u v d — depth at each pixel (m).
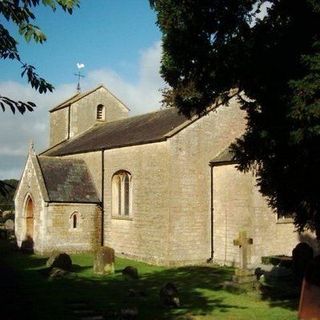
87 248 28.45
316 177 10.50
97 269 20.39
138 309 13.48
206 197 25.00
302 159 10.49
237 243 16.92
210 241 24.94
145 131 27.69
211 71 11.77
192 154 24.75
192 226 24.44
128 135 28.84
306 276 11.60
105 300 14.66
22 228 30.14
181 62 12.03
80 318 12.12
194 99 13.05
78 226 28.34
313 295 11.43
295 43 10.41
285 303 14.59
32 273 20.02
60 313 12.68
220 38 11.47
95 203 28.98
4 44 5.96
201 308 13.80
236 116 26.19
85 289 16.58
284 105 10.59
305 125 9.55
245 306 14.15
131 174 26.80
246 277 16.62
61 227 27.72
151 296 15.53
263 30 11.10
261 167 12.61
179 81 12.91
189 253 24.22
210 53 11.51
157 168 24.70
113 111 40.00
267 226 23.25
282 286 16.78
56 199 27.58
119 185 28.30
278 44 10.67
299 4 10.28
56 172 29.47
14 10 5.88
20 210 30.67
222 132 25.69
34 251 28.28
